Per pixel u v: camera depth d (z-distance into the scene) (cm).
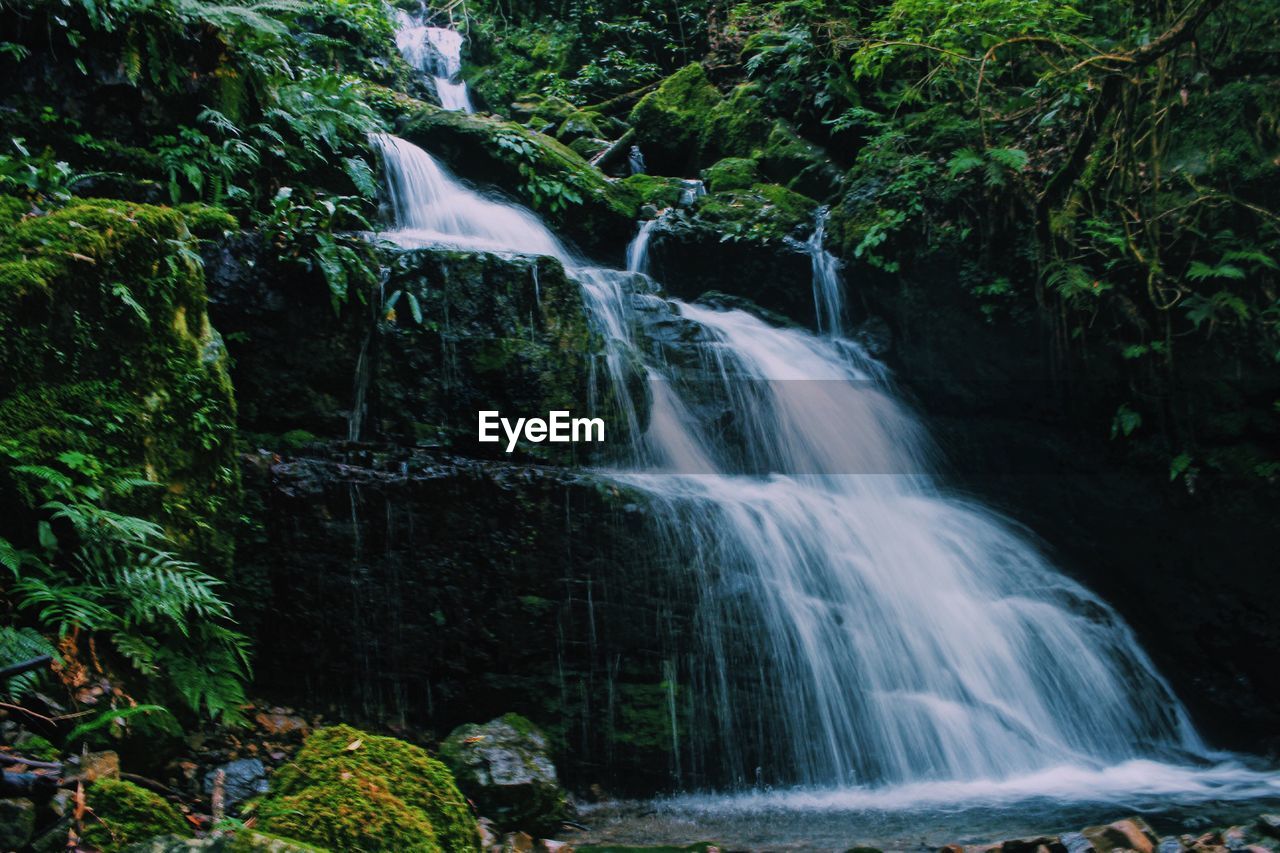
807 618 616
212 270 590
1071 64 836
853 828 484
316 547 542
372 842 300
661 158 1188
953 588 696
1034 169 839
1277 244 726
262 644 533
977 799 541
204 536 467
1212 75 774
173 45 680
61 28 626
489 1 1581
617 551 577
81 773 312
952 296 854
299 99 795
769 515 651
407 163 921
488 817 457
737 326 877
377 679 547
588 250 1011
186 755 440
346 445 595
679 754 560
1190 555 766
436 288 656
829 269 923
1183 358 756
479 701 555
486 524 564
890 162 923
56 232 433
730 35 1253
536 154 1011
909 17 999
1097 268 789
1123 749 655
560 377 668
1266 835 419
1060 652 685
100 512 395
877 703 607
